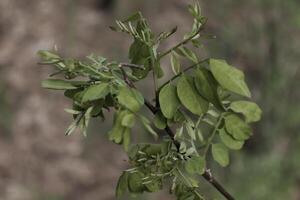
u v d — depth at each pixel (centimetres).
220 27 1190
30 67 1435
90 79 215
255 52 1138
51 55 217
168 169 223
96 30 1507
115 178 1262
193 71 212
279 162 1018
